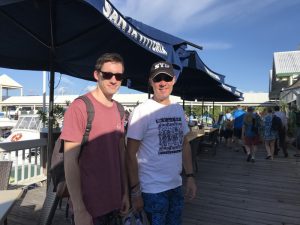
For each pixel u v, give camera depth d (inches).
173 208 99.2
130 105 1227.2
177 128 97.7
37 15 143.9
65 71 246.1
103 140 80.2
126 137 94.3
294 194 230.4
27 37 175.5
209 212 188.1
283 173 307.3
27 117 567.2
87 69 237.3
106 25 144.3
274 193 232.7
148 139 94.2
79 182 75.4
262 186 253.3
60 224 156.8
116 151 84.5
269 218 180.4
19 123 569.0
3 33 170.6
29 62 224.4
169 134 95.3
